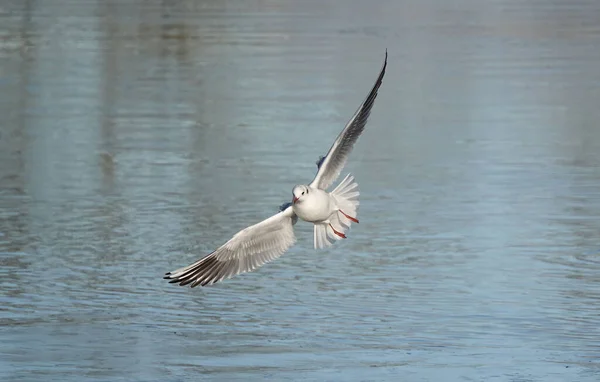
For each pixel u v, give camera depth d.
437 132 23.66
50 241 16.95
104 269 15.68
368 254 16.17
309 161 21.45
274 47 33.78
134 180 20.45
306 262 15.91
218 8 42.16
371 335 13.27
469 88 27.98
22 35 36.44
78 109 26.47
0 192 19.70
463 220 17.75
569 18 39.16
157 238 17.11
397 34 36.03
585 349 12.84
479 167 20.95
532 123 24.36
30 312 14.07
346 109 25.66
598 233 16.95
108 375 12.30
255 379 12.14
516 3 43.16
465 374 12.24
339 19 39.28
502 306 14.10
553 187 19.58
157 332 13.42
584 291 14.57
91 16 40.38
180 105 26.58
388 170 20.83
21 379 12.19
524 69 30.30
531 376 12.20
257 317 13.88
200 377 12.23
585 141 22.78
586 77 29.25
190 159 21.83
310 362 12.58
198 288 14.88
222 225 17.75
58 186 20.09
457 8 41.91
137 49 33.97
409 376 12.21
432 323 13.60
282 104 26.28
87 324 13.69
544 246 16.41
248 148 22.50
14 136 23.91
